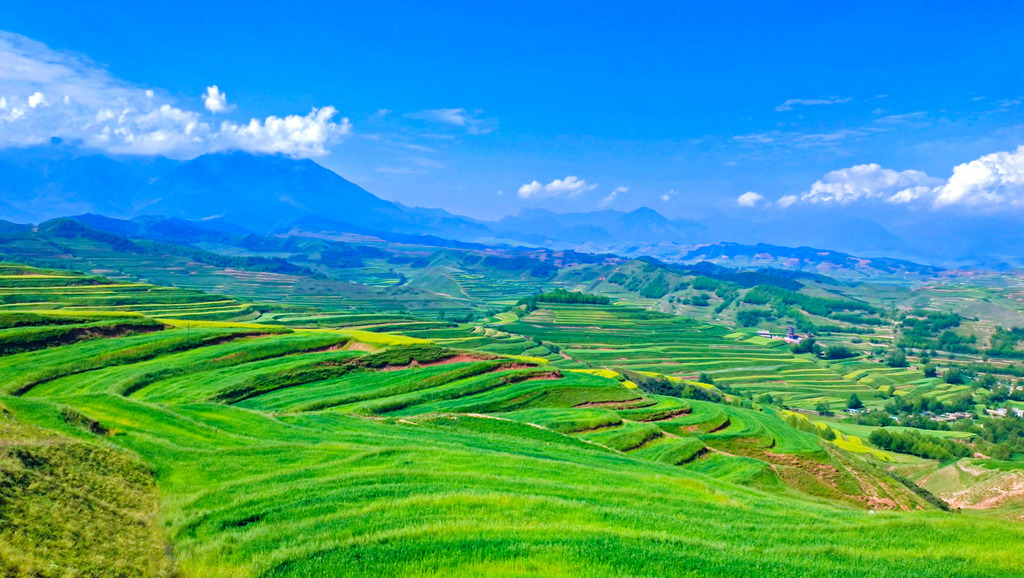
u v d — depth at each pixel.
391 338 115.50
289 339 104.62
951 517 37.09
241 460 46.31
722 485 55.25
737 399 149.12
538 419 81.12
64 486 31.50
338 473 43.72
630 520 34.09
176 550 28.67
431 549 27.86
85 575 23.56
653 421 92.19
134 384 78.75
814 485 75.50
